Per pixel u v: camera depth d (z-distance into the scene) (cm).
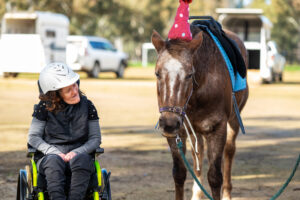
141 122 1465
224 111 617
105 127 1366
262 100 2138
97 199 470
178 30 557
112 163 919
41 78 498
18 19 3045
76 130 509
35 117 511
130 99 2086
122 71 3475
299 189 757
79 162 473
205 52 594
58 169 475
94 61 3141
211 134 617
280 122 1523
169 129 501
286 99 2188
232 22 3047
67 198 493
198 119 607
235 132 733
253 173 862
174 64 513
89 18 6341
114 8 6519
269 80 3019
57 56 2998
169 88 507
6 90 2309
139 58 10175
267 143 1165
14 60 2925
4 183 769
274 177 833
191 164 934
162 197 705
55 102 500
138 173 845
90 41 3164
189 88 525
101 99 2056
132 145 1104
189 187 780
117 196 705
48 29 2925
